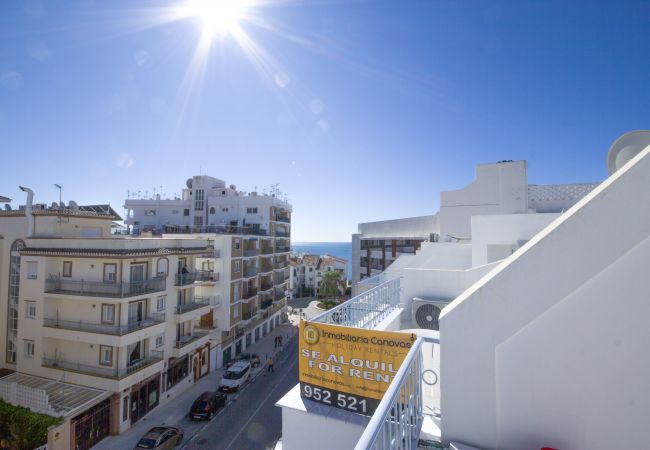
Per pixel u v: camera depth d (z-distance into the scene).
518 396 3.02
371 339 4.42
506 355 3.06
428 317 8.39
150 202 50.62
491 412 3.10
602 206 2.78
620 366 2.72
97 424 16.78
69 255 18.59
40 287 19.08
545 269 2.95
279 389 24.14
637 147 4.90
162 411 20.28
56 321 18.98
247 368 25.83
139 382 18.94
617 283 2.73
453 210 24.00
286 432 4.70
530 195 22.52
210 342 27.77
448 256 14.15
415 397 3.64
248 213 46.66
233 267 31.42
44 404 15.63
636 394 2.68
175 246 23.00
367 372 4.42
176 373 22.94
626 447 2.70
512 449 3.01
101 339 17.72
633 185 2.70
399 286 9.27
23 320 19.42
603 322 2.77
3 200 25.72
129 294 18.50
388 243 37.44
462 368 3.22
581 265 2.83
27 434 14.44
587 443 2.80
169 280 21.77
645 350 2.65
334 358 4.64
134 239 19.20
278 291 46.09
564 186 21.70
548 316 2.93
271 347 36.25
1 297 21.48
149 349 20.08
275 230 47.22
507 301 3.07
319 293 65.69
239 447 16.59
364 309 7.19
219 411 20.47
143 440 15.52
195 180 50.16
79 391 17.30
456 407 3.23
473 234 12.66
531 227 11.92
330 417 4.46
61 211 21.86
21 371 19.17
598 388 2.78
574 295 2.85
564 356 2.88
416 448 3.34
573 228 2.87
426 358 4.89
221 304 29.78
